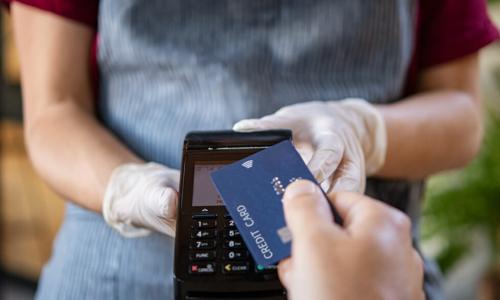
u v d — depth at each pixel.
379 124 0.74
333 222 0.47
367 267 0.43
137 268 0.78
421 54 0.88
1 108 2.11
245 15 0.76
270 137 0.60
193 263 0.52
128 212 0.67
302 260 0.44
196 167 0.59
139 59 0.79
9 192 2.23
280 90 0.79
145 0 0.76
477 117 0.85
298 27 0.76
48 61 0.81
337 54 0.79
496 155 1.71
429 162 0.80
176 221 0.56
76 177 0.74
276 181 0.54
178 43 0.77
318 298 0.43
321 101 0.80
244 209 0.52
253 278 0.51
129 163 0.75
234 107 0.78
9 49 2.01
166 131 0.80
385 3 0.76
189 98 0.80
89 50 0.85
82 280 0.79
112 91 0.84
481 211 1.73
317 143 0.66
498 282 1.86
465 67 0.88
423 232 1.78
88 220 0.81
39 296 0.87
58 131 0.78
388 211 0.47
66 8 0.81
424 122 0.79
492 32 0.86
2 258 2.29
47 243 2.19
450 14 0.84
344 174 0.64
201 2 0.76
